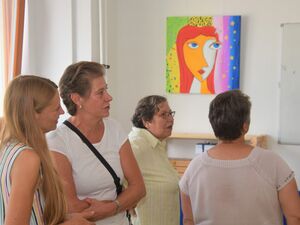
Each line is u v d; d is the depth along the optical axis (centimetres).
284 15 396
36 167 137
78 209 167
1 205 138
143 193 188
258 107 406
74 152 174
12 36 329
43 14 374
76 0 373
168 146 422
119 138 188
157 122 225
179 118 422
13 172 135
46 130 150
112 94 420
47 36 374
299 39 393
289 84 398
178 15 416
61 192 150
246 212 162
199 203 172
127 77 431
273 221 164
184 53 413
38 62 375
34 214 142
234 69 404
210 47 407
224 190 164
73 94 176
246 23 403
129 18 427
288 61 397
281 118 402
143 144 222
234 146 169
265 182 161
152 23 423
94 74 176
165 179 222
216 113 169
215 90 409
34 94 143
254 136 388
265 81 404
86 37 374
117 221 181
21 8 332
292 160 402
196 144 400
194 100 418
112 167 179
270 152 167
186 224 182
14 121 142
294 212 161
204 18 407
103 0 393
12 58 328
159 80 425
